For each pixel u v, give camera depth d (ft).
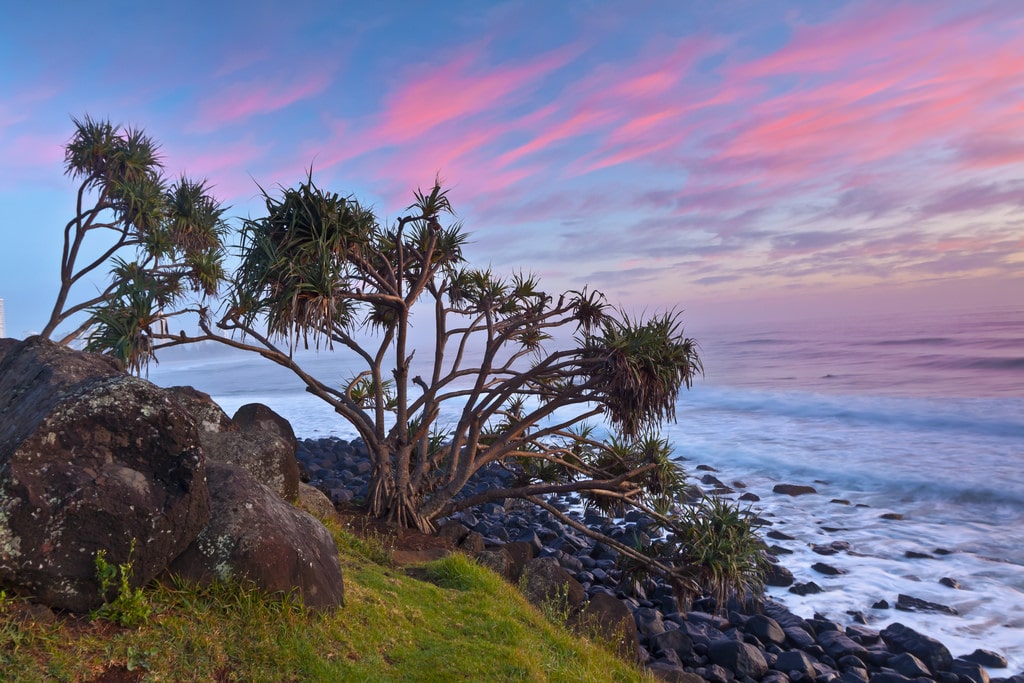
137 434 18.53
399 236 46.11
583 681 22.29
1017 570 47.03
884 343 239.50
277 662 17.49
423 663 20.38
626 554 41.70
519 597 30.94
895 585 45.73
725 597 37.50
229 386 249.14
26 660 14.46
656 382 40.75
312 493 40.91
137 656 15.83
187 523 18.40
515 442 50.57
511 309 55.62
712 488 72.90
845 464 80.33
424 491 46.55
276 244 40.65
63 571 16.20
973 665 33.81
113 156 67.56
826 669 33.60
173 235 66.28
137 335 36.94
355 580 26.21
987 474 70.74
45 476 16.79
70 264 65.16
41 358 23.06
